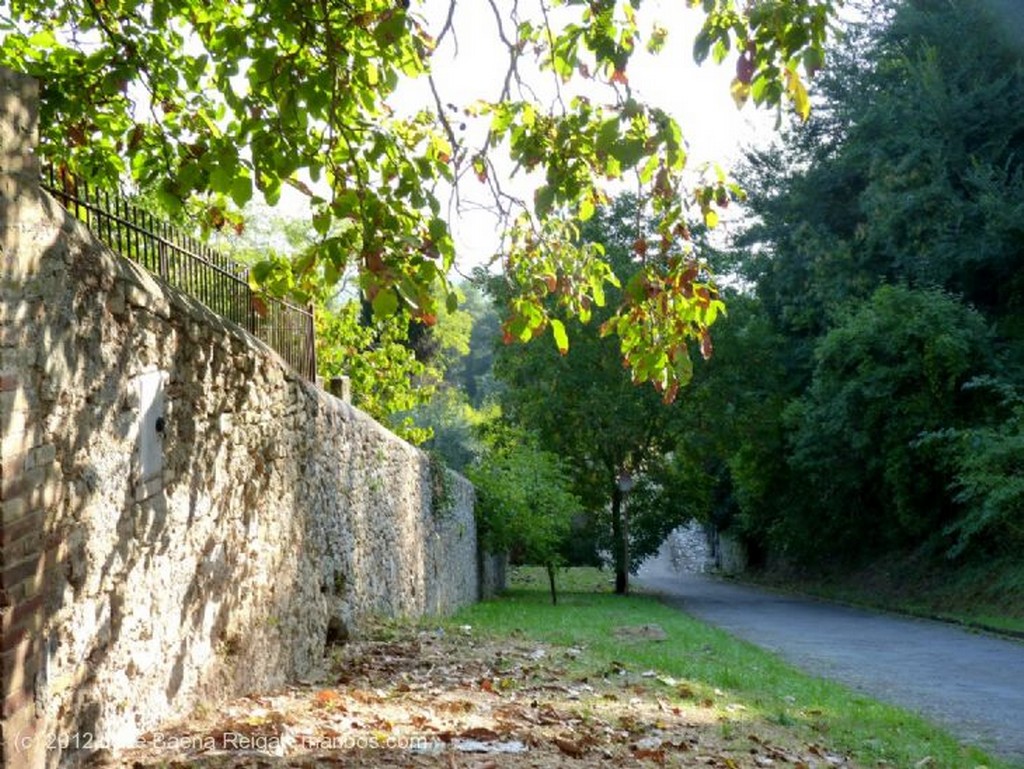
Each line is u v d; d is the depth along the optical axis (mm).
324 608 9633
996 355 24953
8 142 3887
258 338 8633
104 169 7699
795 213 34281
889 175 27719
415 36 6066
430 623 13281
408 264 5258
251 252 23734
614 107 6027
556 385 33188
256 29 5977
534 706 7336
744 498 36344
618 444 33781
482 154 6496
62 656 4301
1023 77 26844
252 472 7383
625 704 8055
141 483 5242
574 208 7254
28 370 3980
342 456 10758
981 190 26172
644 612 21719
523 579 39250
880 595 26547
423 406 42188
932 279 27219
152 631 5406
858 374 26703
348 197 5324
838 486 29625
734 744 7020
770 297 36500
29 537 3941
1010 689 11484
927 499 25938
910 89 28766
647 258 6746
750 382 33688
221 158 5449
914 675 12602
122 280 4984
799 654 14836
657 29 6230
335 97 5816
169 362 5688
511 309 7168
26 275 3980
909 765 7223
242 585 7062
